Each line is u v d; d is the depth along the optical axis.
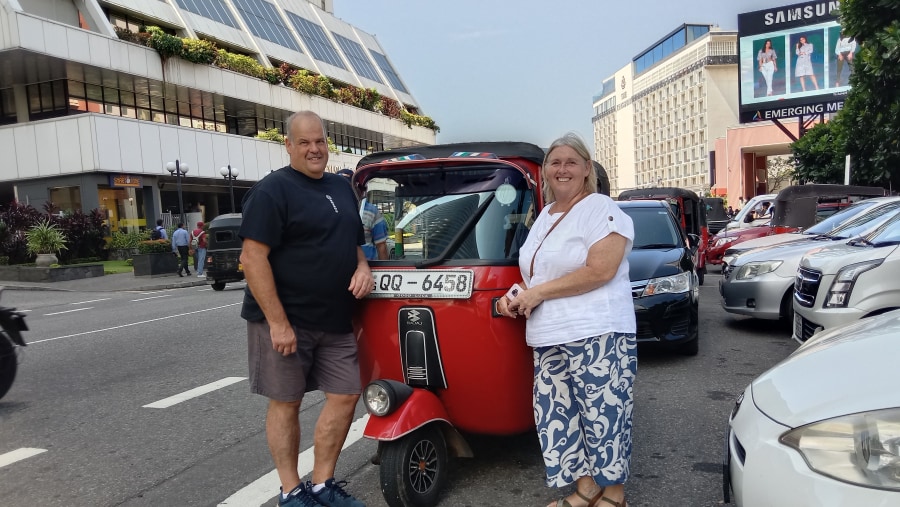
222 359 7.84
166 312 12.50
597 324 2.98
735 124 87.31
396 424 3.30
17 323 6.09
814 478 2.22
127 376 7.15
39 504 3.90
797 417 2.39
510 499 3.64
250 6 41.22
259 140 33.59
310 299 3.25
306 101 37.44
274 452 3.37
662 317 6.45
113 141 25.72
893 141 14.66
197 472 4.32
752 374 6.14
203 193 33.28
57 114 27.75
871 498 2.10
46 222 22.23
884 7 13.09
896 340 2.72
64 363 7.95
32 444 5.01
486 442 4.50
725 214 24.19
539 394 3.22
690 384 5.86
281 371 3.29
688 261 7.08
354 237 3.41
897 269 5.25
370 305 3.62
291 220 3.18
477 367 3.43
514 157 4.13
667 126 102.12
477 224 3.76
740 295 7.98
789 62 28.44
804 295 5.95
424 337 3.50
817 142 23.39
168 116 32.62
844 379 2.49
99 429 5.32
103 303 15.18
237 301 13.86
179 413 5.68
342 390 3.41
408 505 3.38
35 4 25.80
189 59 29.36
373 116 44.00
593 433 3.04
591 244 2.98
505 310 3.21
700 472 3.93
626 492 3.69
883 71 13.04
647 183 111.69
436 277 3.47
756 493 2.39
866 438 2.19
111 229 26.50
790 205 13.10
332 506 3.37
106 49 25.89
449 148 4.46
